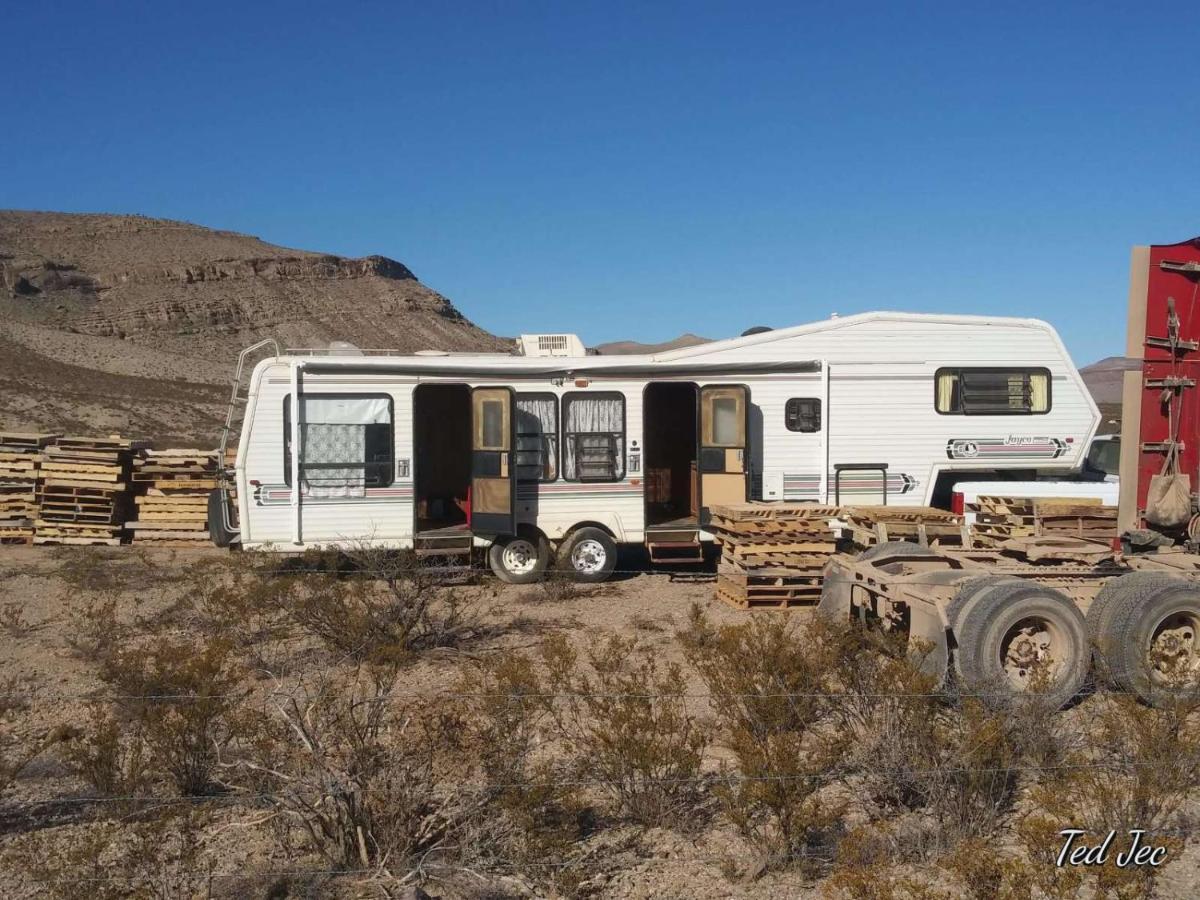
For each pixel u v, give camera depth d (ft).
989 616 23.06
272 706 22.62
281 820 17.70
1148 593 23.79
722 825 18.38
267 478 42.39
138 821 18.53
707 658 23.24
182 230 577.84
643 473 44.09
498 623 34.88
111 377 235.61
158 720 20.15
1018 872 14.34
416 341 478.18
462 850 16.61
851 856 15.81
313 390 42.45
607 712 19.72
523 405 43.70
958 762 18.43
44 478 55.11
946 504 46.57
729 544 38.86
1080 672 23.49
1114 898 15.14
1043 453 46.55
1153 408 29.76
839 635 22.50
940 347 45.88
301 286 506.89
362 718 20.01
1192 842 17.44
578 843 17.74
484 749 18.58
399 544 42.80
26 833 18.24
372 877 16.10
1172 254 29.45
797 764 17.51
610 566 44.01
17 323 299.58
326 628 30.22
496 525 42.45
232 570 40.37
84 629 33.17
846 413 45.24
